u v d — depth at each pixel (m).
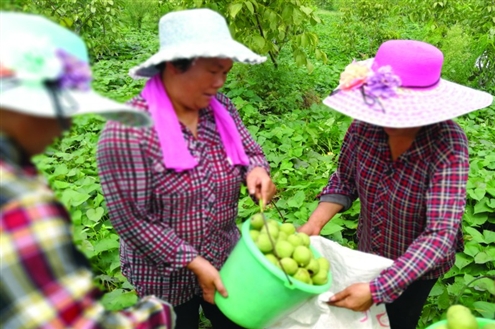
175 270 2.16
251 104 6.70
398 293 2.04
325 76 8.67
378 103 2.01
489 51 8.73
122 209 2.06
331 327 2.22
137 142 1.99
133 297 2.86
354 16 13.60
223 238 2.38
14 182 1.22
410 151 2.15
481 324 2.07
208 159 2.20
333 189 2.67
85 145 5.52
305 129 5.86
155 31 13.85
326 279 2.07
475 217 4.08
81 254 1.30
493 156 5.13
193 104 2.08
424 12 10.92
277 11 6.32
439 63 2.07
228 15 6.29
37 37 1.26
